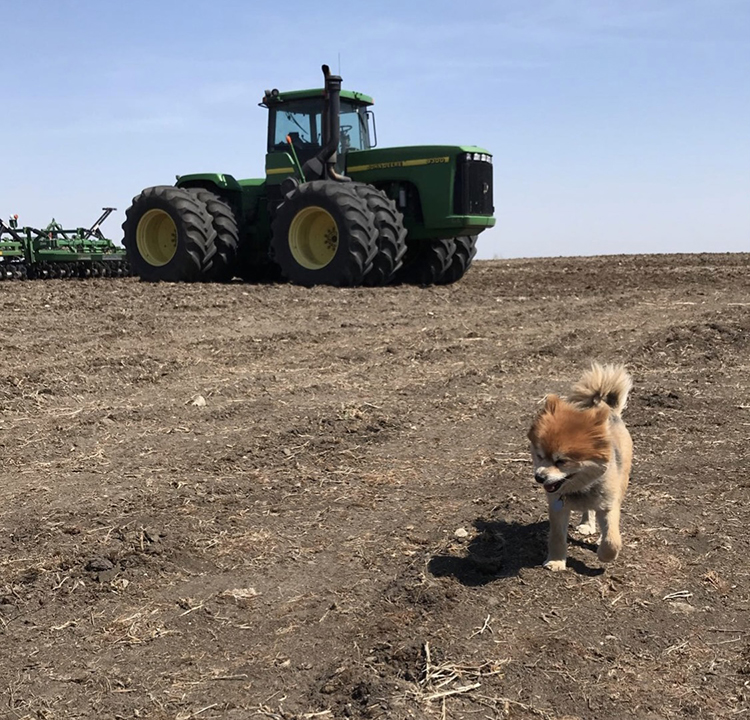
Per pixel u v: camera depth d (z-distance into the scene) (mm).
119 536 5234
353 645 4051
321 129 17500
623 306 14586
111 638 4176
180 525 5410
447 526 5457
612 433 4742
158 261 18594
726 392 8625
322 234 17172
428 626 4195
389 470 6516
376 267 16828
